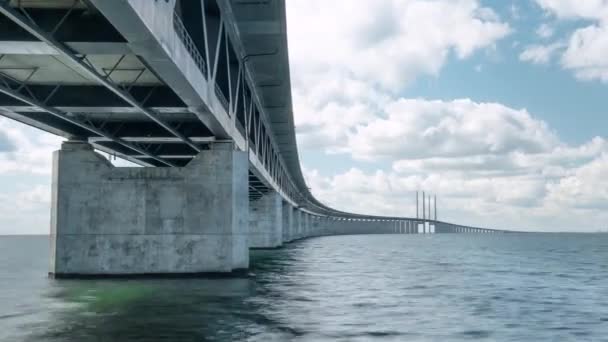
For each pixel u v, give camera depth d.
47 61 23.12
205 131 34.41
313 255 71.88
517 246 142.12
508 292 32.31
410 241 180.75
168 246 33.66
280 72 44.66
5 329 18.50
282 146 80.38
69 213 33.91
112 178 33.94
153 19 17.53
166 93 26.97
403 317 22.11
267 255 69.88
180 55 21.39
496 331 19.53
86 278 33.62
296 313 22.39
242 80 41.34
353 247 109.44
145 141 35.59
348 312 23.05
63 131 33.50
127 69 24.42
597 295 31.52
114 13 15.61
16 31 17.89
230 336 17.44
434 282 37.72
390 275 43.06
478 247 126.94
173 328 18.70
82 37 18.17
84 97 26.84
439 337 18.22
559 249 121.44
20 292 28.72
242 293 28.08
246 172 35.47
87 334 17.61
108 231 33.72
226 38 33.28
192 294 27.56
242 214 35.12
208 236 33.78
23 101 25.69
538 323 21.41
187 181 33.97
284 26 35.69
